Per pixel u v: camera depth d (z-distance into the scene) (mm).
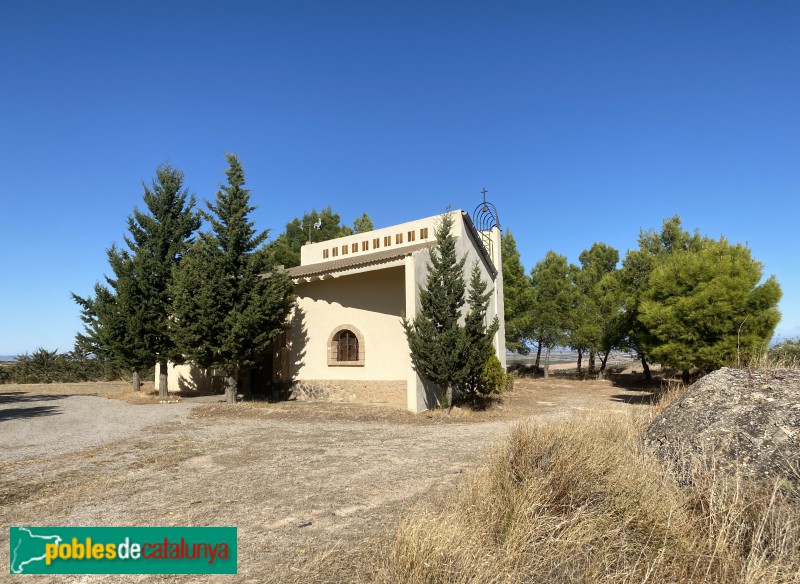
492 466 4969
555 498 4141
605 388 24484
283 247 30484
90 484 6230
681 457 4793
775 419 4516
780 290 15086
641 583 3074
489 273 21000
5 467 7203
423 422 12023
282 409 13625
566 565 3410
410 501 5371
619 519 3803
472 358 13250
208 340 14242
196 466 7184
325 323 17188
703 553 3252
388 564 3619
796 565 2918
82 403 16078
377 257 15148
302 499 5523
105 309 17422
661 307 17000
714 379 5926
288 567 3805
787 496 3631
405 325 13500
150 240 17422
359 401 16094
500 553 3510
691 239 26219
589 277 31578
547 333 29984
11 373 29484
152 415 12969
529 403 17344
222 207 14977
